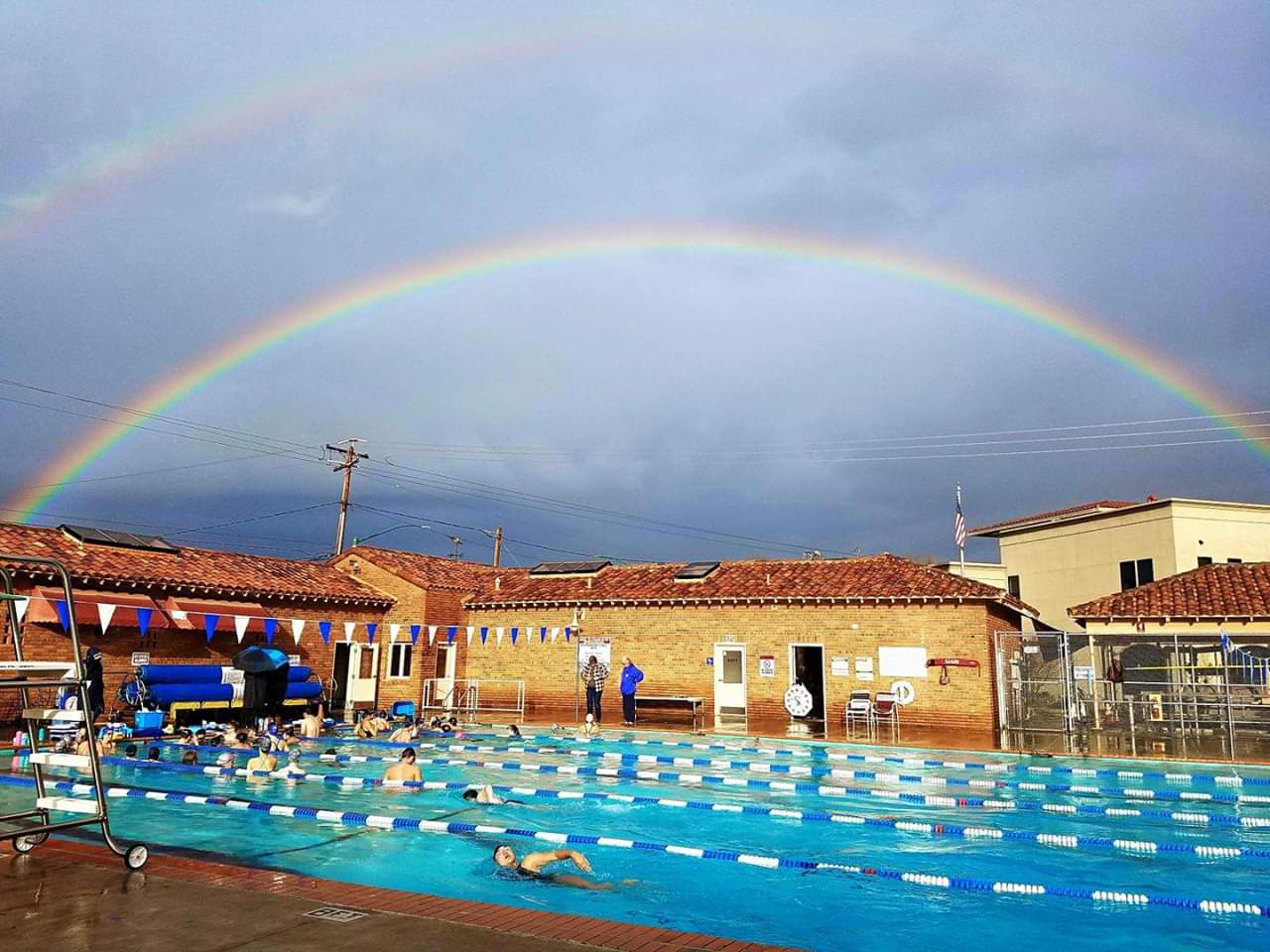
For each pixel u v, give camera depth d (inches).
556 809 533.6
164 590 976.9
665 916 321.1
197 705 905.5
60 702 744.3
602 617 1239.5
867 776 686.5
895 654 1066.1
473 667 1312.7
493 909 241.6
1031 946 292.7
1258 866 409.7
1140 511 1556.3
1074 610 1083.3
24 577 862.5
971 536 1899.6
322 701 1063.0
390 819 461.1
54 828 298.5
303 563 1256.2
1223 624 1008.9
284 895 250.8
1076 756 767.1
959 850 437.4
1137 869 403.5
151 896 248.2
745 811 523.2
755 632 1145.4
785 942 294.0
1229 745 848.3
